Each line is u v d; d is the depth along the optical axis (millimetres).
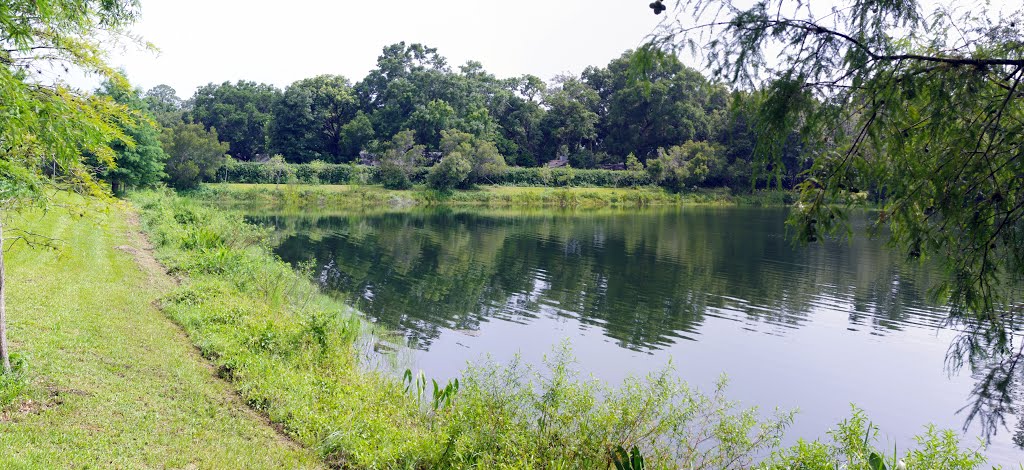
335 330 12812
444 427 8305
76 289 13633
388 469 7461
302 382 9789
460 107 98562
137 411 7723
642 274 27609
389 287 23656
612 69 103875
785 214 62750
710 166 80562
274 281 18938
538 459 7293
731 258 32250
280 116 92625
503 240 38906
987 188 4684
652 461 7430
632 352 16328
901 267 29656
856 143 4922
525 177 82812
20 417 6785
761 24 4629
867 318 20297
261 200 65312
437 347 15984
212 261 19031
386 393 10250
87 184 8422
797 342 17656
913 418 12703
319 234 39719
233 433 7797
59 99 6969
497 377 9398
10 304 11234
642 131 95312
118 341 10367
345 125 94438
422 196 72125
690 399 8047
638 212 64562
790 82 4688
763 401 13320
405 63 106250
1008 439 11469
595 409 8320
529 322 19109
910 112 4918
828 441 11445
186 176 61312
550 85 112812
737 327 19062
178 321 12789
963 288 5027
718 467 7711
